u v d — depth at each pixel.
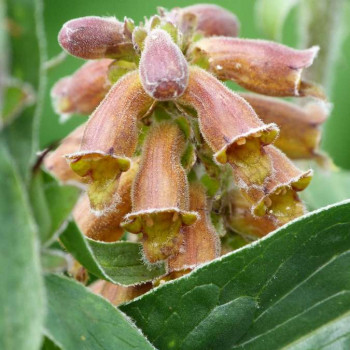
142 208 0.22
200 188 0.23
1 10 0.17
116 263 0.22
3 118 0.17
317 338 0.22
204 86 0.22
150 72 0.21
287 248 0.21
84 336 0.19
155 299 0.21
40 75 0.17
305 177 0.22
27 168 0.17
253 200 0.22
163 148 0.22
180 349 0.22
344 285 0.22
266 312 0.22
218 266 0.21
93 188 0.21
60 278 0.20
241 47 0.23
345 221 0.21
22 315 0.17
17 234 0.17
